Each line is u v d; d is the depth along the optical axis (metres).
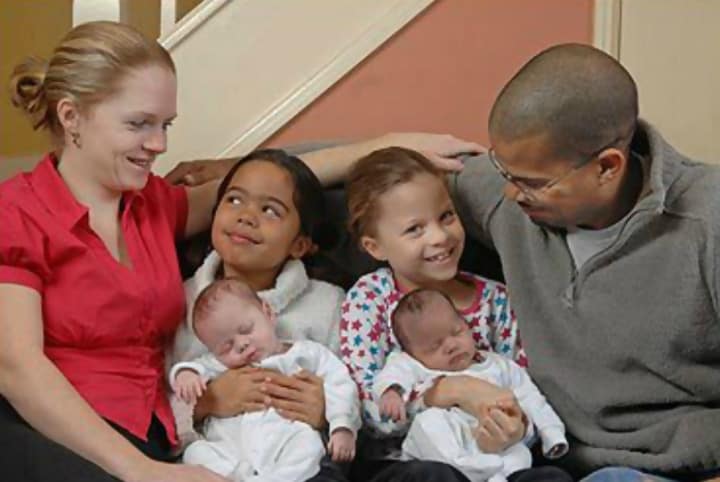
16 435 1.54
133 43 1.75
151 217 1.87
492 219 1.90
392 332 1.86
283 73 2.70
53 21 3.61
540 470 1.70
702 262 1.64
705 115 2.59
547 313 1.81
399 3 2.61
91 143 1.74
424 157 1.93
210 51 2.71
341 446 1.73
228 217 1.88
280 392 1.75
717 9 2.55
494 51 2.59
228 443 1.73
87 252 1.73
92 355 1.74
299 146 2.18
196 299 1.83
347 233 2.00
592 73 1.63
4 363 1.62
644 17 2.56
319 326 1.90
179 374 1.78
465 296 1.90
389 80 2.63
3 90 3.65
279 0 2.68
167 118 1.77
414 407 1.78
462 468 1.70
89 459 1.55
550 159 1.64
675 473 1.70
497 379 1.80
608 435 1.77
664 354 1.71
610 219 1.72
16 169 3.65
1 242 1.68
